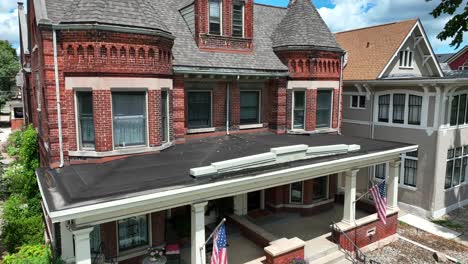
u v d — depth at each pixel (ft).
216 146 42.45
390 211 47.01
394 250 44.86
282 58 53.11
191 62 44.14
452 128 56.08
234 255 39.47
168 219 44.29
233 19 50.57
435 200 55.31
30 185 52.13
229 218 47.65
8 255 36.81
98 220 25.27
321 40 52.85
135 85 36.45
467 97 57.98
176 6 53.11
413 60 74.02
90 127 36.35
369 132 65.05
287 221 50.37
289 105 52.95
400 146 46.42
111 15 34.65
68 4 38.17
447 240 48.32
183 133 44.42
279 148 35.58
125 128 37.19
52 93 34.71
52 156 35.06
